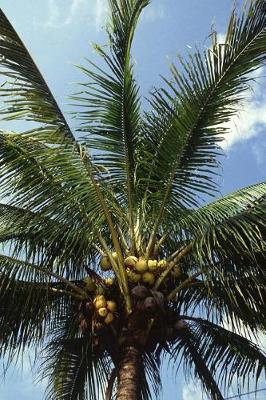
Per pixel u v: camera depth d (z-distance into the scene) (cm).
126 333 782
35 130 819
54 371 973
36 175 814
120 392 749
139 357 780
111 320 790
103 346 805
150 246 828
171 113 827
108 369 955
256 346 916
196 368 949
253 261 822
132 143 869
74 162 826
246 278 833
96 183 827
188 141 824
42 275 840
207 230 802
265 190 828
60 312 905
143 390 920
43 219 823
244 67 779
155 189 888
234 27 777
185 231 835
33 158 818
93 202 825
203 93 796
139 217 865
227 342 934
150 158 858
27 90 800
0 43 789
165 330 790
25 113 802
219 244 805
